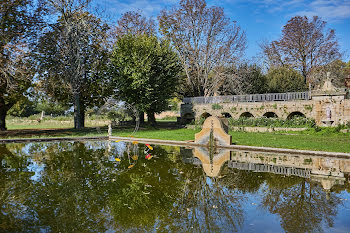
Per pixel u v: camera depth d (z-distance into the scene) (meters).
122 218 4.62
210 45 33.56
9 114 49.47
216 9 32.47
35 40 21.91
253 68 34.75
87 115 38.81
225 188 6.53
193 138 17.41
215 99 29.28
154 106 27.22
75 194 5.89
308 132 19.42
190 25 33.22
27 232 4.04
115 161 9.80
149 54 24.70
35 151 12.27
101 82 26.27
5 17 19.95
